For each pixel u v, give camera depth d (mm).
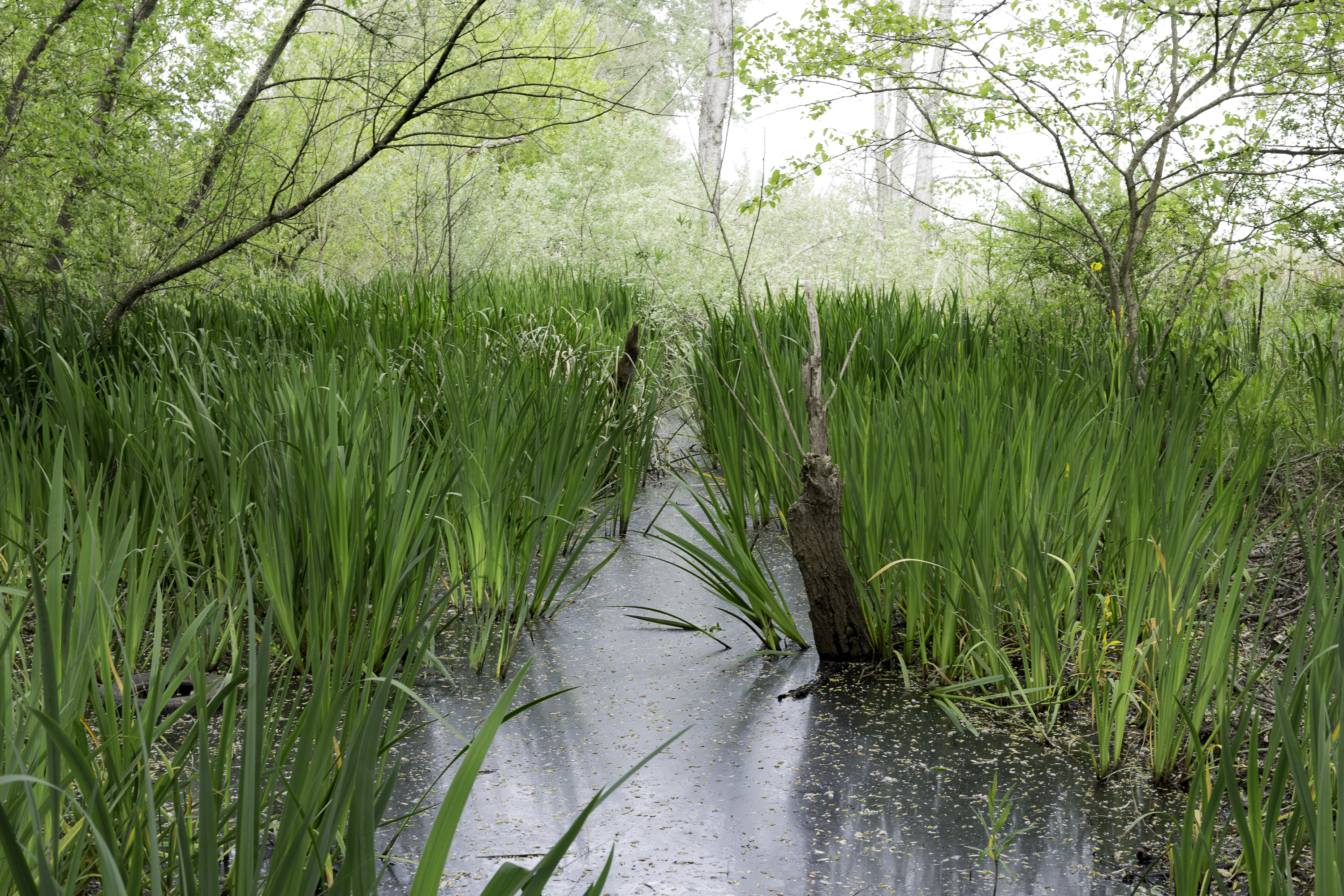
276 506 3135
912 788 2674
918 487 3414
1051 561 3281
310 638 3027
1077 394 4562
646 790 2672
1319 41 5367
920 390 4195
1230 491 3350
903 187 6348
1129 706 3012
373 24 6438
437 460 3453
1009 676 3141
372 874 1295
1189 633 2580
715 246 10297
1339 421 4879
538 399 4645
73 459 3381
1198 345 5844
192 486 3717
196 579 3473
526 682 3432
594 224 11992
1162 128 5617
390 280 9367
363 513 3094
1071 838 2400
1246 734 2816
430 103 6590
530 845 2393
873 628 3564
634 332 6137
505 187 12852
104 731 1769
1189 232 6031
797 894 2189
